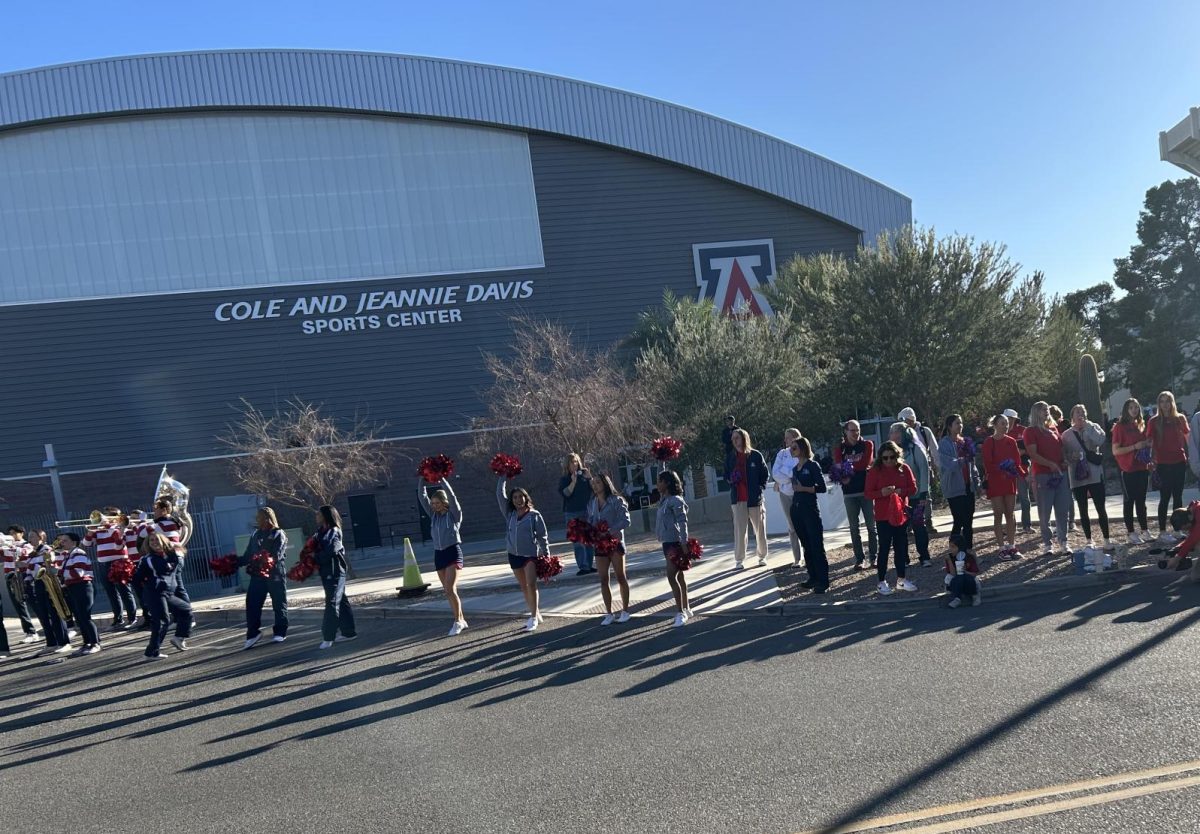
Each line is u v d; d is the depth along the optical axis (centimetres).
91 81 3011
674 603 1083
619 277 3388
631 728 620
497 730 650
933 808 442
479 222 3297
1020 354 2361
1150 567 954
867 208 3550
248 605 1165
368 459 2892
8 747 762
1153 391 4681
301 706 790
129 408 2986
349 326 3162
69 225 2998
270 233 3138
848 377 2442
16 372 2925
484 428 2747
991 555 1134
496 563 1895
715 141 3459
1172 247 5031
